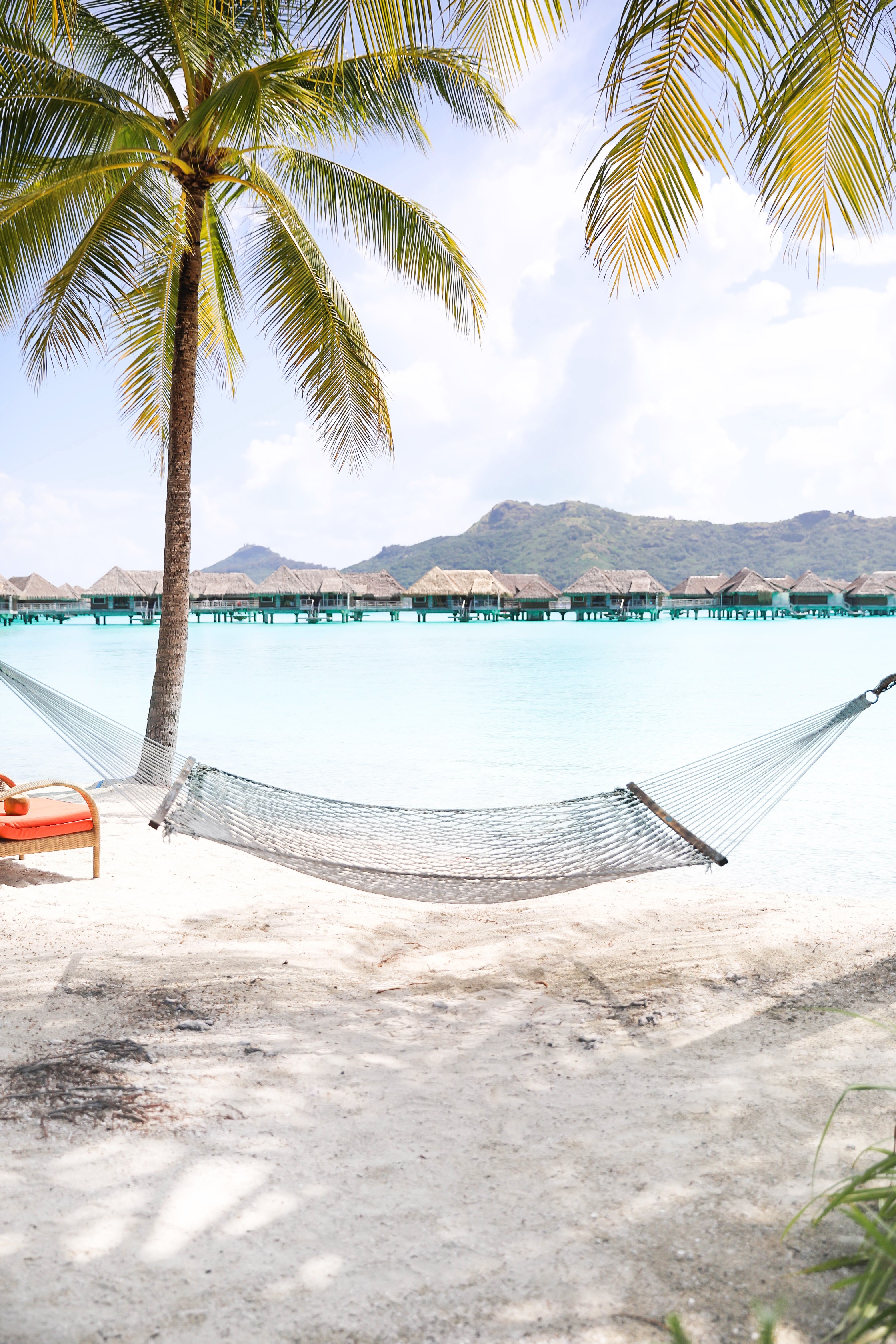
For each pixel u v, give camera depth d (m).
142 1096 2.28
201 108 5.22
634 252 4.07
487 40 3.73
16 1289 1.54
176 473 7.38
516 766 9.31
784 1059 2.59
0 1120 2.14
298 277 7.55
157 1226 1.74
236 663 24.81
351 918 4.23
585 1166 2.00
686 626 53.38
